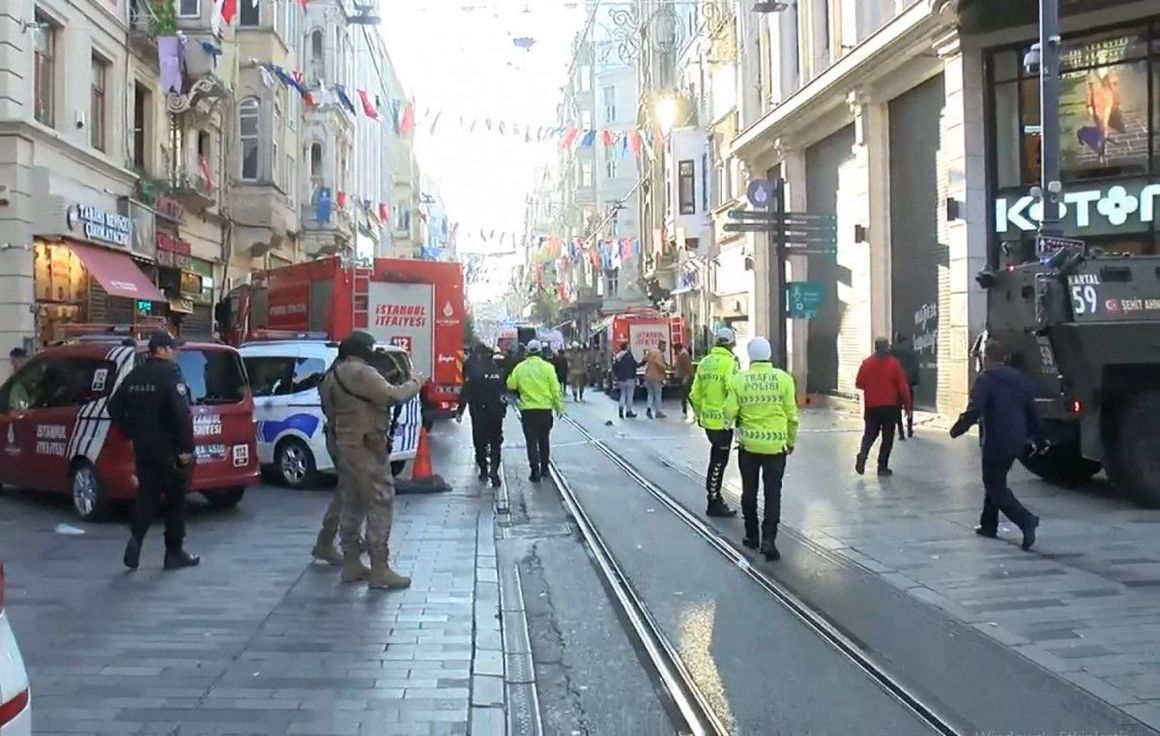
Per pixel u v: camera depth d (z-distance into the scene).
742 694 5.69
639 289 61.00
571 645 6.73
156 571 8.47
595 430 22.31
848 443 18.27
